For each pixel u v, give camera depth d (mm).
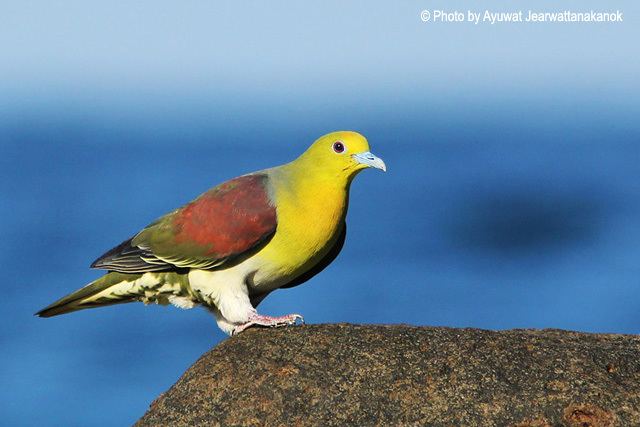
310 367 6578
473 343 6676
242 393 6496
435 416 6230
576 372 6402
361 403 6340
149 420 6496
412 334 6781
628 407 6199
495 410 6227
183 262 7746
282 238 7633
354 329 6887
